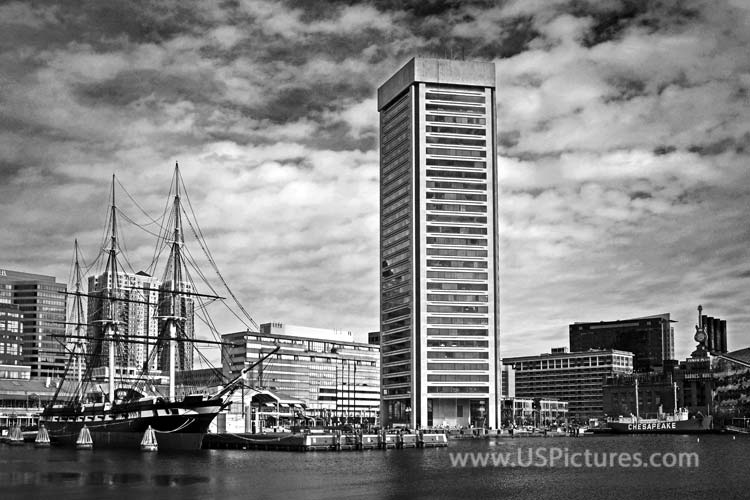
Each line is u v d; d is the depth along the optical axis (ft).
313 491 322.75
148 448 589.32
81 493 315.58
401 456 538.47
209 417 588.09
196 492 318.24
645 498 311.88
